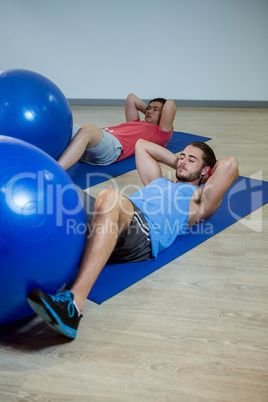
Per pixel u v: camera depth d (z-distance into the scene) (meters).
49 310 1.51
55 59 5.68
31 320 1.81
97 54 5.58
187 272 2.12
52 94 2.72
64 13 5.46
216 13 5.22
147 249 2.15
